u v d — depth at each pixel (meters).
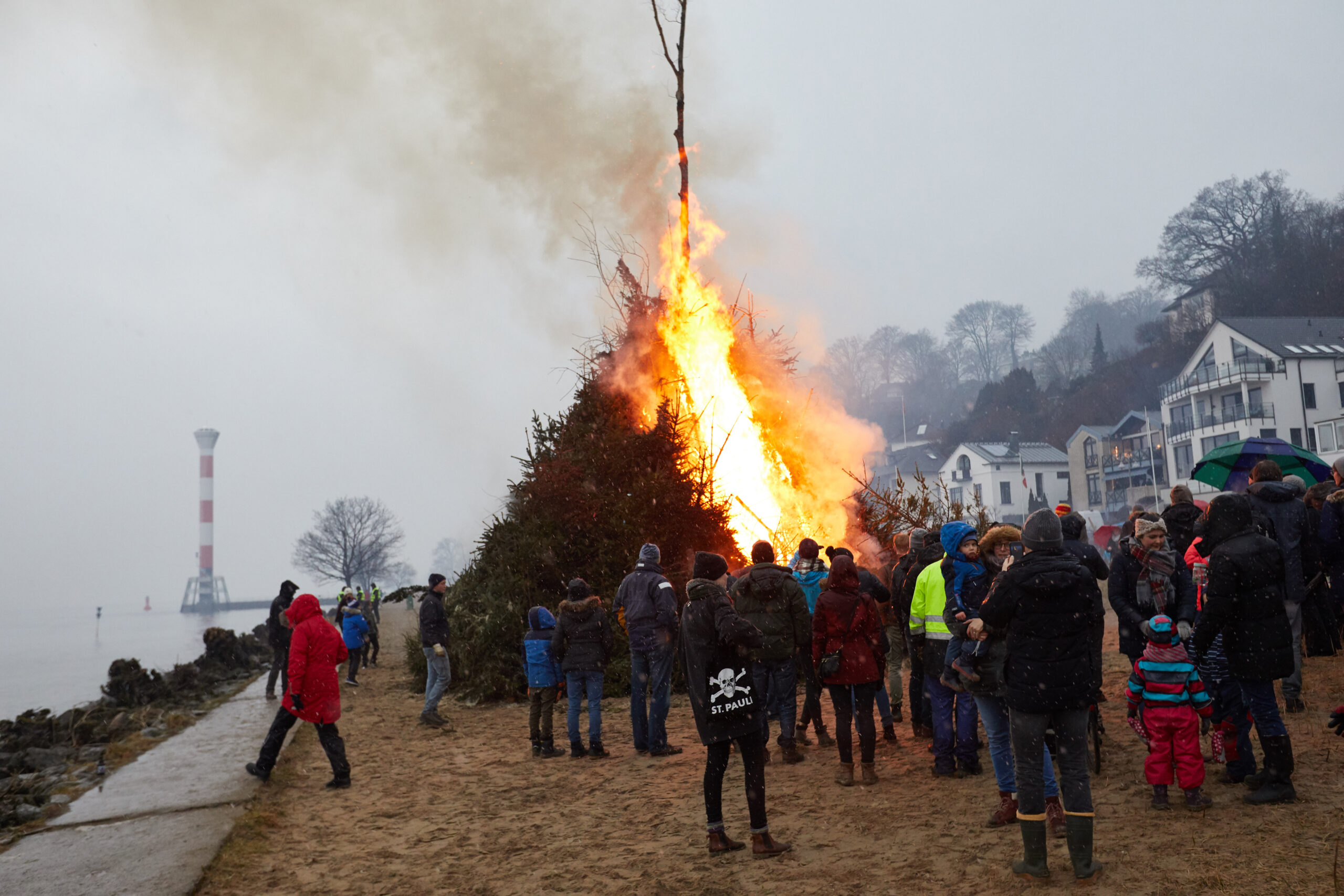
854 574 7.01
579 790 7.72
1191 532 8.02
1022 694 4.71
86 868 6.11
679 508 13.01
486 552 14.45
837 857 5.43
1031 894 4.56
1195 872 4.57
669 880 5.32
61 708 23.75
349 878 5.84
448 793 7.94
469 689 13.28
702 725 5.68
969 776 6.95
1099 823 5.49
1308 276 71.25
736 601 8.05
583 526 13.55
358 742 10.52
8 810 7.76
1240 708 5.92
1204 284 78.44
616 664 12.56
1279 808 5.35
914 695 8.54
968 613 5.94
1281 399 55.12
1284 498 7.64
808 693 8.55
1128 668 11.11
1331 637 10.13
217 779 8.66
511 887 5.48
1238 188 77.50
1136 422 66.12
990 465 69.31
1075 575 4.68
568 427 14.77
